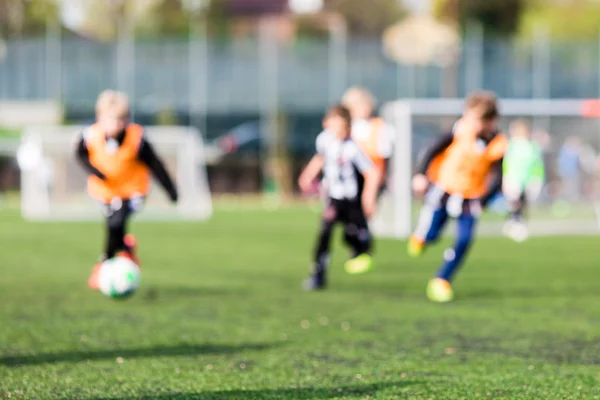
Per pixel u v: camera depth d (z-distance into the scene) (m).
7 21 59.47
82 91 41.38
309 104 41.91
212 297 11.02
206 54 41.50
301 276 13.44
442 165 10.93
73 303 10.38
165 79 41.38
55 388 5.88
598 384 6.03
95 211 29.36
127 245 11.11
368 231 12.10
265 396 5.66
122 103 11.01
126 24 55.47
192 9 65.06
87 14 63.88
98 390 5.83
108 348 7.45
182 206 30.39
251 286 12.20
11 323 8.82
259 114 41.81
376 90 42.34
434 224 11.01
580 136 27.34
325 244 11.91
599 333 8.37
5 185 39.91
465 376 6.30
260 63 41.72
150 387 5.93
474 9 54.69
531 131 27.17
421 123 23.67
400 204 22.12
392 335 8.20
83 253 16.98
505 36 54.97
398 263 15.72
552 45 42.69
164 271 14.07
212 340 7.88
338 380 6.16
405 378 6.23
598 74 42.84
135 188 11.10
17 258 15.96
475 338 8.05
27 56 41.19
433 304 10.48
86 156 11.04
